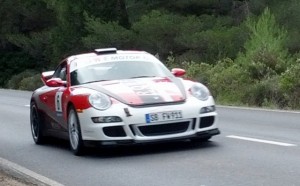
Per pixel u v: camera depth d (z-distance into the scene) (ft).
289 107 62.85
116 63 37.68
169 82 35.29
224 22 119.55
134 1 133.59
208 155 33.45
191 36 113.29
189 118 33.12
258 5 116.78
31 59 178.09
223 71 78.38
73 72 37.27
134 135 32.35
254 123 48.44
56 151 38.65
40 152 38.78
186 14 128.57
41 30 176.24
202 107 33.63
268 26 87.97
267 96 67.36
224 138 39.63
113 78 36.35
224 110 60.90
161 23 116.98
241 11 124.16
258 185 25.91
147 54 39.37
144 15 121.80
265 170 28.94
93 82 35.99
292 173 28.07
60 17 141.38
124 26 133.08
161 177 28.55
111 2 132.98
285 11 109.91
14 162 35.65
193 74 83.71
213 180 27.30
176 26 117.39
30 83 139.33
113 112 32.35
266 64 76.48
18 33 177.37
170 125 32.78
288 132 42.22
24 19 177.06
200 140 37.65
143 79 35.81
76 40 138.51
